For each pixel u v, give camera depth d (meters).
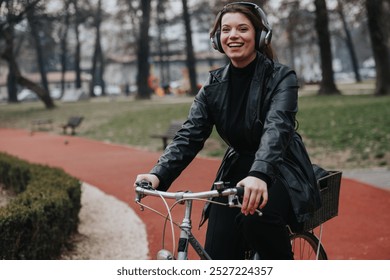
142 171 11.92
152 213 7.67
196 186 9.12
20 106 48.78
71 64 109.44
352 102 25.41
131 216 7.75
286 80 2.89
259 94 2.90
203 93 3.07
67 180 7.39
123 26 73.06
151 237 6.63
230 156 3.10
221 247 2.96
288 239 2.87
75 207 6.95
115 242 6.62
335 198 3.43
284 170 2.83
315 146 13.91
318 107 23.53
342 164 11.48
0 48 47.31
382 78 29.47
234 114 2.99
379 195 8.02
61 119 30.39
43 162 14.30
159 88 71.00
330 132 15.66
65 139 20.95
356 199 7.82
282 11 37.16
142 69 48.19
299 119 19.72
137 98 48.16
